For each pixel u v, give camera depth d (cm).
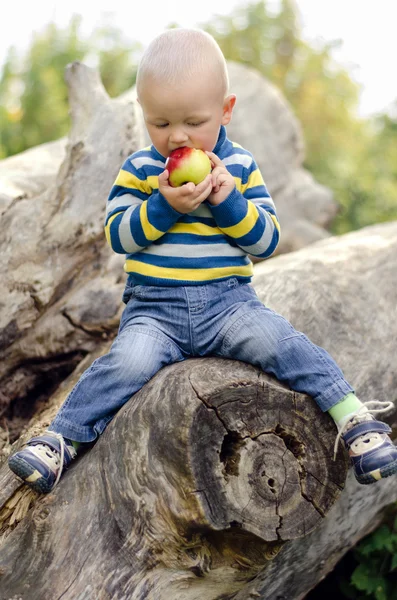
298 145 923
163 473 263
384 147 1673
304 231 883
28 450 278
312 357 278
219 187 281
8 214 425
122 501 272
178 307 291
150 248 294
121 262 436
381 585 421
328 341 390
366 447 266
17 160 534
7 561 279
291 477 271
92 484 280
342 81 1695
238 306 292
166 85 271
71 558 269
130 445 272
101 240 422
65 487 284
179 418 259
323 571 388
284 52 1677
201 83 273
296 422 275
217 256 293
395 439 398
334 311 403
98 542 271
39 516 279
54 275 416
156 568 270
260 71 1636
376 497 394
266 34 1664
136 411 273
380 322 409
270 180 882
